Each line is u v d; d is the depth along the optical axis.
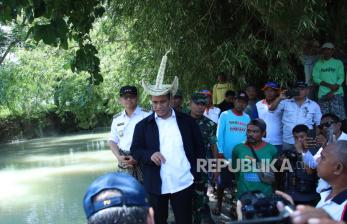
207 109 7.73
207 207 5.79
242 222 1.53
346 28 8.94
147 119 4.77
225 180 6.69
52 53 18.03
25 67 21.27
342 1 8.90
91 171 13.36
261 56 9.39
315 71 8.27
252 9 9.01
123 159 5.39
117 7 10.17
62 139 27.27
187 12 9.25
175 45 9.35
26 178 12.62
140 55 11.38
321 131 5.19
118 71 15.34
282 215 1.54
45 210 8.88
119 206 1.62
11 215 8.64
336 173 2.89
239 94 6.78
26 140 28.11
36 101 27.69
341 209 2.85
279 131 7.23
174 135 4.67
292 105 7.05
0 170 14.57
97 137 27.36
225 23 9.63
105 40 14.55
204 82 9.79
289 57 9.31
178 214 4.64
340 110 8.16
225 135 6.79
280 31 8.17
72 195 10.09
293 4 7.71
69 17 6.97
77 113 22.84
